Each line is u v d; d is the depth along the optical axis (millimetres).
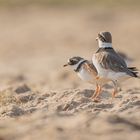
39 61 28531
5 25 45906
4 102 12961
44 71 24172
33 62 28219
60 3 56375
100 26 43812
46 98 13062
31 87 15906
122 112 10930
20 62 28453
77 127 9398
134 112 10727
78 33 40656
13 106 11984
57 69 24578
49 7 54812
